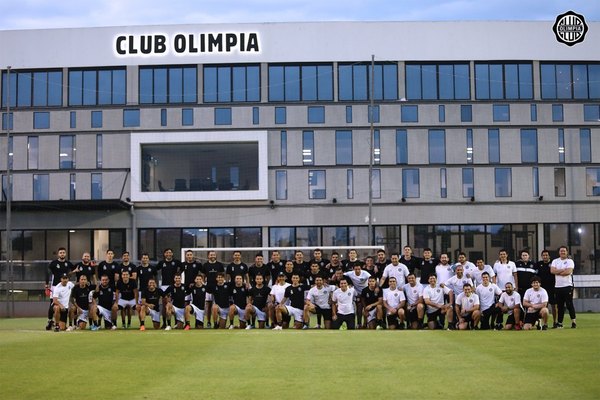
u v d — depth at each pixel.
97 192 52.50
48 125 52.91
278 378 10.76
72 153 52.81
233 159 52.47
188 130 52.50
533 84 52.91
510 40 52.72
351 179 52.69
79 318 21.97
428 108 52.75
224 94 52.59
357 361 12.50
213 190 52.22
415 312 20.97
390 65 52.81
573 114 53.09
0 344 15.75
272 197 52.66
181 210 52.56
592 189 53.03
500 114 52.94
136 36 52.66
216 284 22.62
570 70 53.22
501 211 52.66
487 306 20.16
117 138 52.59
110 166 52.47
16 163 52.97
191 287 22.47
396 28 52.69
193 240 52.44
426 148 52.75
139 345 15.42
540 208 52.75
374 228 52.69
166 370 11.62
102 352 14.11
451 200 52.66
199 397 9.38
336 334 18.11
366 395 9.41
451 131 52.81
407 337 16.95
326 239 52.62
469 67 52.84
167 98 52.66
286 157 52.69
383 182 52.66
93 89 52.84
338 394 9.48
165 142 52.28
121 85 52.75
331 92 52.75
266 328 22.03
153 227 52.47
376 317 21.31
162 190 52.31
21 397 9.48
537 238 52.69
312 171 52.75
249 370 11.55
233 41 52.38
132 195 52.06
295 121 52.69
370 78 52.81
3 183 52.88
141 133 52.31
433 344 15.18
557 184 52.97
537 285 19.73
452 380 10.48
